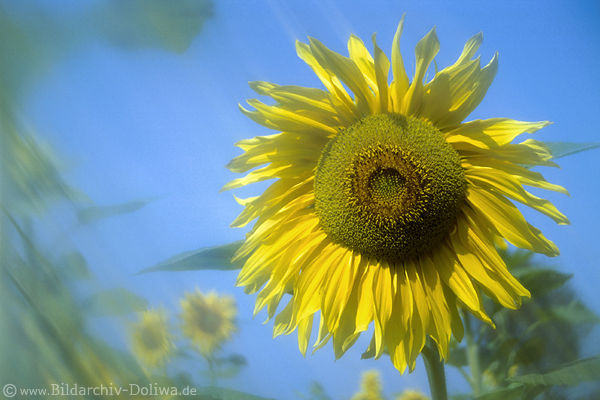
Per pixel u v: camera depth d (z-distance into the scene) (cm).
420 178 143
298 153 147
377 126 144
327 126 146
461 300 143
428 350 144
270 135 147
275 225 147
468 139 143
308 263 147
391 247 145
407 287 145
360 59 145
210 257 146
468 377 160
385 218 144
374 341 144
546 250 142
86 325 159
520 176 143
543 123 141
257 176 147
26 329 159
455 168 143
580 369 141
